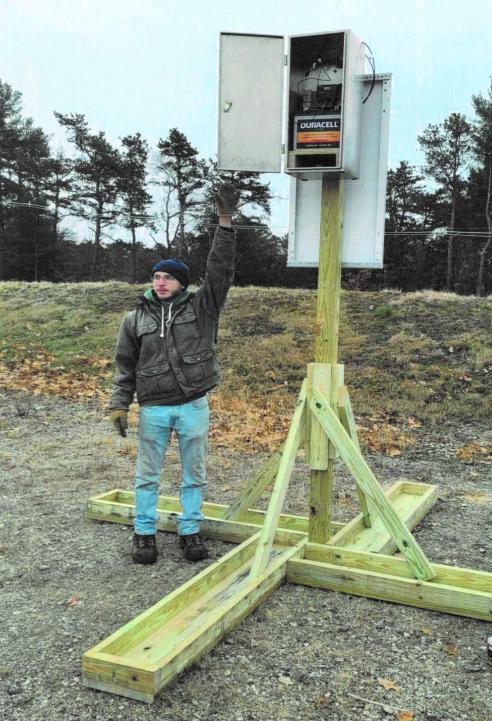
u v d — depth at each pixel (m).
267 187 41.81
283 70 3.46
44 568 3.79
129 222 47.28
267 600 3.34
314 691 2.54
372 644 2.91
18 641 2.95
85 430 7.70
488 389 9.33
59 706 2.45
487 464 6.58
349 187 3.69
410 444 7.33
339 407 3.76
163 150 43.22
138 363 3.88
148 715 2.39
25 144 49.03
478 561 4.02
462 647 2.90
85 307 15.23
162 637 2.92
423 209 46.78
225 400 9.16
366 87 3.61
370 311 13.31
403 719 2.37
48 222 49.44
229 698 2.49
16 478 5.71
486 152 42.84
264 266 44.22
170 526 4.41
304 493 5.51
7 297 16.72
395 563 3.53
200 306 3.82
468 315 12.52
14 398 9.42
